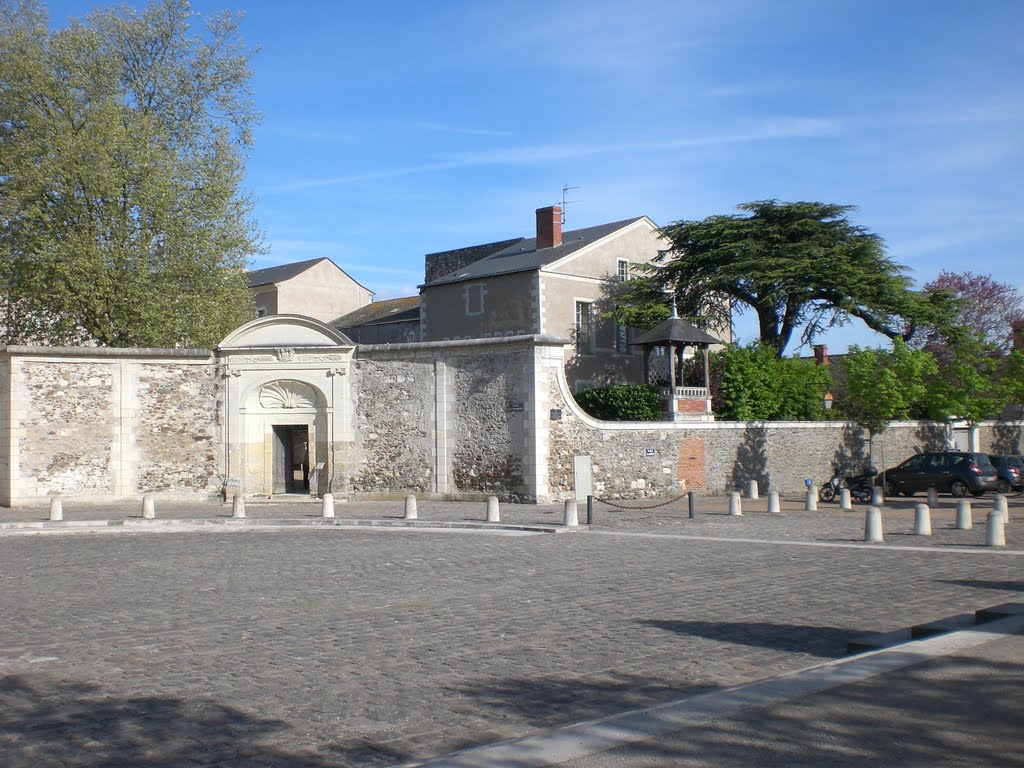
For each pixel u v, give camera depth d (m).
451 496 27.67
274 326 28.80
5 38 29.77
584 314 42.34
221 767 5.84
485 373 27.52
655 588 12.52
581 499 27.34
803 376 37.19
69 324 30.69
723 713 6.06
